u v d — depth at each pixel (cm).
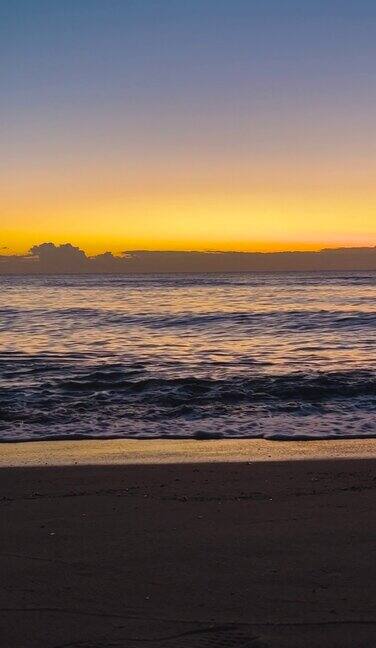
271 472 755
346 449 892
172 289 7912
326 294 5906
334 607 402
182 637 368
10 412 1130
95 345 2183
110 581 442
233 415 1126
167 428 1028
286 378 1436
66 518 578
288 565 466
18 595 421
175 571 457
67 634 371
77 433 991
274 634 371
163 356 1889
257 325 2827
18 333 2616
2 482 713
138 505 619
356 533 532
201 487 689
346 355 1889
